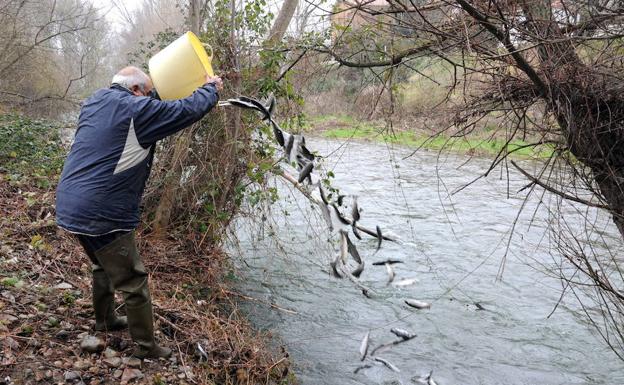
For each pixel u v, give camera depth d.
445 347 5.34
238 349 4.29
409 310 6.09
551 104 3.21
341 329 5.57
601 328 5.80
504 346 5.41
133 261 3.38
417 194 11.38
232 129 6.06
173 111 3.17
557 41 2.90
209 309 5.21
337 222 2.77
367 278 6.89
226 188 6.15
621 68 3.15
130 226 3.31
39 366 3.30
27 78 13.98
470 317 5.98
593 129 3.15
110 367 3.47
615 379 4.89
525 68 3.06
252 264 6.99
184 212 6.39
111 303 3.74
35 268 4.68
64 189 3.19
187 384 3.56
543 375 4.93
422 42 3.70
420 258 7.67
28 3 14.70
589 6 3.11
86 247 3.41
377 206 10.32
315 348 5.15
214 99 3.32
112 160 3.14
